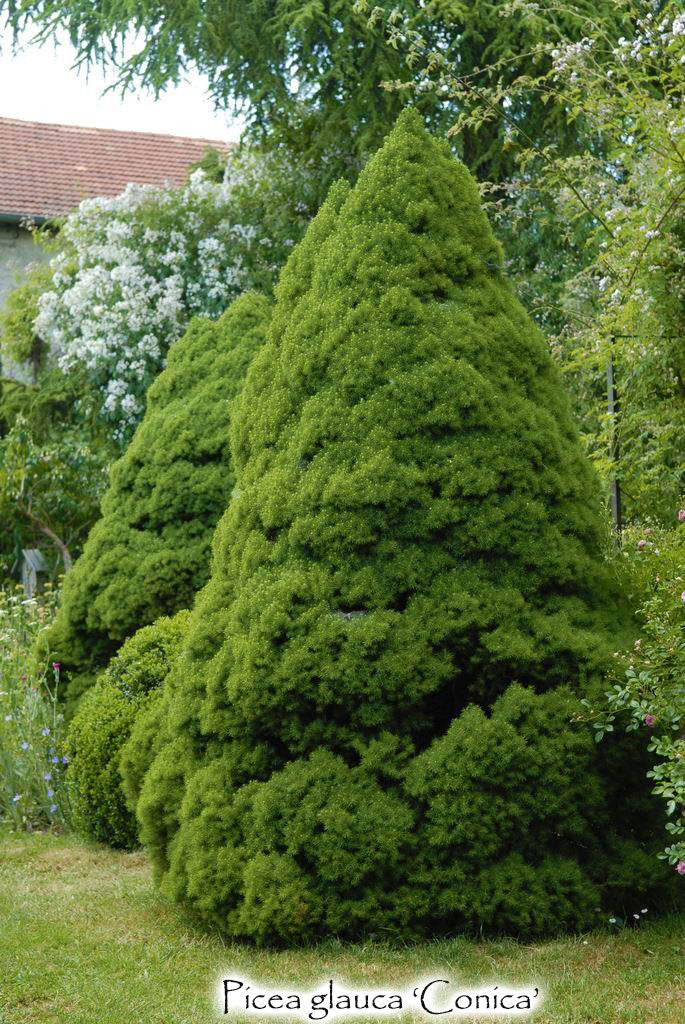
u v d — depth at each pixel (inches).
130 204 536.1
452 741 174.7
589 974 161.2
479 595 181.6
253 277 521.7
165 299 512.7
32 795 275.6
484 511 183.8
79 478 538.6
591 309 339.6
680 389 258.7
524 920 172.2
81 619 279.3
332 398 191.9
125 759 209.9
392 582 183.0
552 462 190.5
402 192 198.2
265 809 177.0
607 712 175.0
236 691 182.7
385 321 192.1
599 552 194.5
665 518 255.8
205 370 293.4
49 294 534.6
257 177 538.6
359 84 485.1
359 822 173.5
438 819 172.2
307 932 175.2
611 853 180.2
